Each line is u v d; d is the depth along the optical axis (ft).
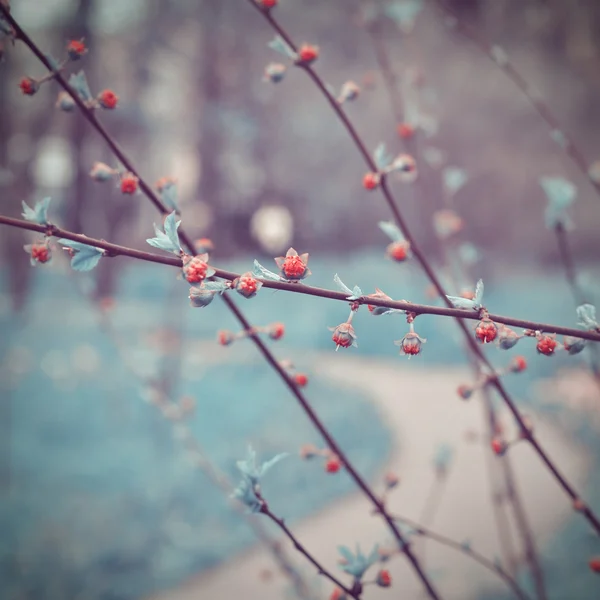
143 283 52.08
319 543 14.70
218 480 7.57
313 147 51.29
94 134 31.58
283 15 44.65
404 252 4.37
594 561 4.59
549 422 22.65
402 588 11.45
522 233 58.90
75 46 3.75
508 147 55.57
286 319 46.73
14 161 29.37
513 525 14.06
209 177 28.07
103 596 12.92
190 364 36.09
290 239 59.82
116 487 18.33
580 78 51.67
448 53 49.93
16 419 25.23
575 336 3.01
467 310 3.02
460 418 25.43
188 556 14.26
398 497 17.17
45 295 49.60
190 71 30.37
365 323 44.47
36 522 16.17
